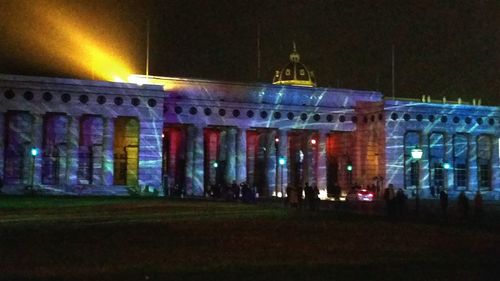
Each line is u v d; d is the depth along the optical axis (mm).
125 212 37875
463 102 100000
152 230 26219
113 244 21094
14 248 19672
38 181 72312
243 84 85562
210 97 83875
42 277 14203
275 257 18172
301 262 17062
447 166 84000
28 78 72312
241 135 84875
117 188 73188
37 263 16516
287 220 33656
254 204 53312
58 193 70500
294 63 128750
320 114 88562
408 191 83562
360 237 24672
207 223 30391
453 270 15648
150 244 21250
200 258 17828
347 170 90812
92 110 74500
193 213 38125
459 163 88938
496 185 90062
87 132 76500
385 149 83188
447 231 28109
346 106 90125
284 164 83812
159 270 15430
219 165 92625
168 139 91562
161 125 76562
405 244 22188
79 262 16781
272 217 35812
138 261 17078
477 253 19484
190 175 82375
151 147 76125
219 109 84125
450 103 93562
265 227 28672
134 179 77438
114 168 77312
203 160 85812
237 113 84875
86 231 25328
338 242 22625
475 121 89062
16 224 28359
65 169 74500
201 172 82688
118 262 16859
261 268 15844
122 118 77438
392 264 16688
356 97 90812
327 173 94562
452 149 87938
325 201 68500
